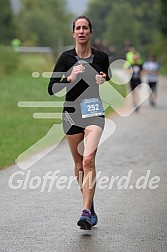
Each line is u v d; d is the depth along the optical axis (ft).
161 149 75.41
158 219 44.91
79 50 42.29
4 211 46.57
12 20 331.98
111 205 48.75
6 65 197.67
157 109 134.31
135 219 44.86
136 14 605.31
